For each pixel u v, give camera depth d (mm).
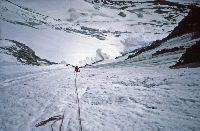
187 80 13328
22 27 125750
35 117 11125
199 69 16359
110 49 166250
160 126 7977
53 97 15133
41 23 177125
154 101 10820
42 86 20562
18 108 13047
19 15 176375
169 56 30984
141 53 51281
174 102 9992
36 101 14367
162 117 8711
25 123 10406
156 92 12336
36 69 43438
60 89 18156
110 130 8461
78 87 18531
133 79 18562
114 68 37062
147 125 8281
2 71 35344
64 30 182250
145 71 23641
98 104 12164
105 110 10867
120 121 9141
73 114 10891
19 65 46875
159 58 32688
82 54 133500
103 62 77875
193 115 8203
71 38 154750
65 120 10172
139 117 9195
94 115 10352
